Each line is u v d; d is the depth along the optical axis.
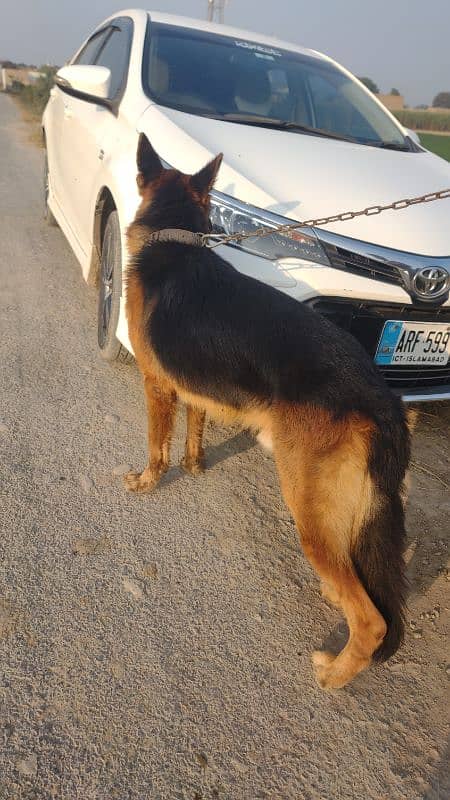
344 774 1.86
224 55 4.45
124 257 3.30
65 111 5.28
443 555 2.84
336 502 2.08
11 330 4.28
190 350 2.43
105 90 4.12
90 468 3.00
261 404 2.27
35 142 14.20
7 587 2.28
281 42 5.16
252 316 2.31
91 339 4.30
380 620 2.04
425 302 3.10
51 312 4.66
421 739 2.01
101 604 2.28
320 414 2.07
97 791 1.70
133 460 3.12
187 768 1.80
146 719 1.91
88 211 4.20
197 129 3.48
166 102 3.84
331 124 4.45
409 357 3.29
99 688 1.98
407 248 3.04
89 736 1.84
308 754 1.90
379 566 2.07
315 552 2.17
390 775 1.88
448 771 1.92
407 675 2.25
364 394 2.08
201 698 2.01
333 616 2.44
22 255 5.84
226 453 3.33
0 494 2.72
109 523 2.69
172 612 2.31
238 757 1.85
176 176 2.87
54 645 2.09
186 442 3.09
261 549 2.70
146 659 2.11
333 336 2.24
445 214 3.33
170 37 4.39
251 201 3.00
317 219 2.98
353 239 2.97
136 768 1.78
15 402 3.43
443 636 2.43
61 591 2.30
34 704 1.89
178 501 2.91
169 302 2.52
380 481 2.04
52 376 3.76
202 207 2.86
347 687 2.16
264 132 3.74
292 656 2.23
